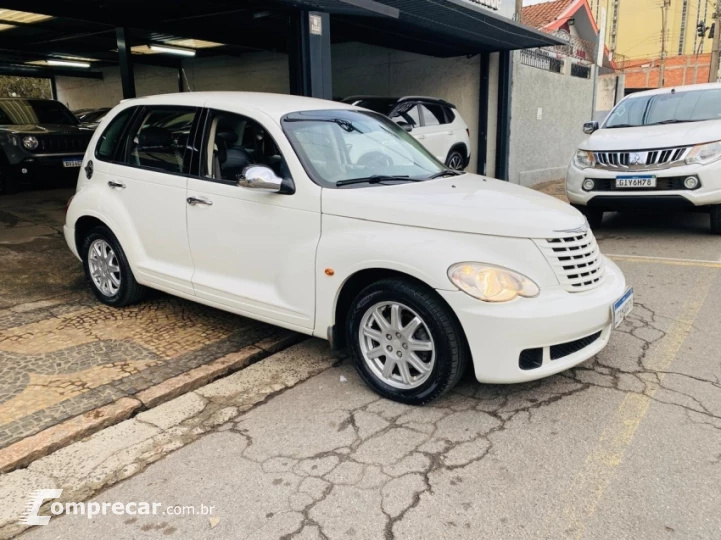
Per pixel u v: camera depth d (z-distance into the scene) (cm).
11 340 436
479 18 880
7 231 744
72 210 508
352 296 371
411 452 302
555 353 329
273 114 398
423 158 452
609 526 246
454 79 1229
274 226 379
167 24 1020
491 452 300
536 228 324
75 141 985
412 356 339
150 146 455
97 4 845
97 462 299
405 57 1280
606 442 306
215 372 388
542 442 307
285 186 372
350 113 451
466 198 354
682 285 556
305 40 659
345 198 353
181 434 324
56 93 2058
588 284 340
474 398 355
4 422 323
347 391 370
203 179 416
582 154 756
